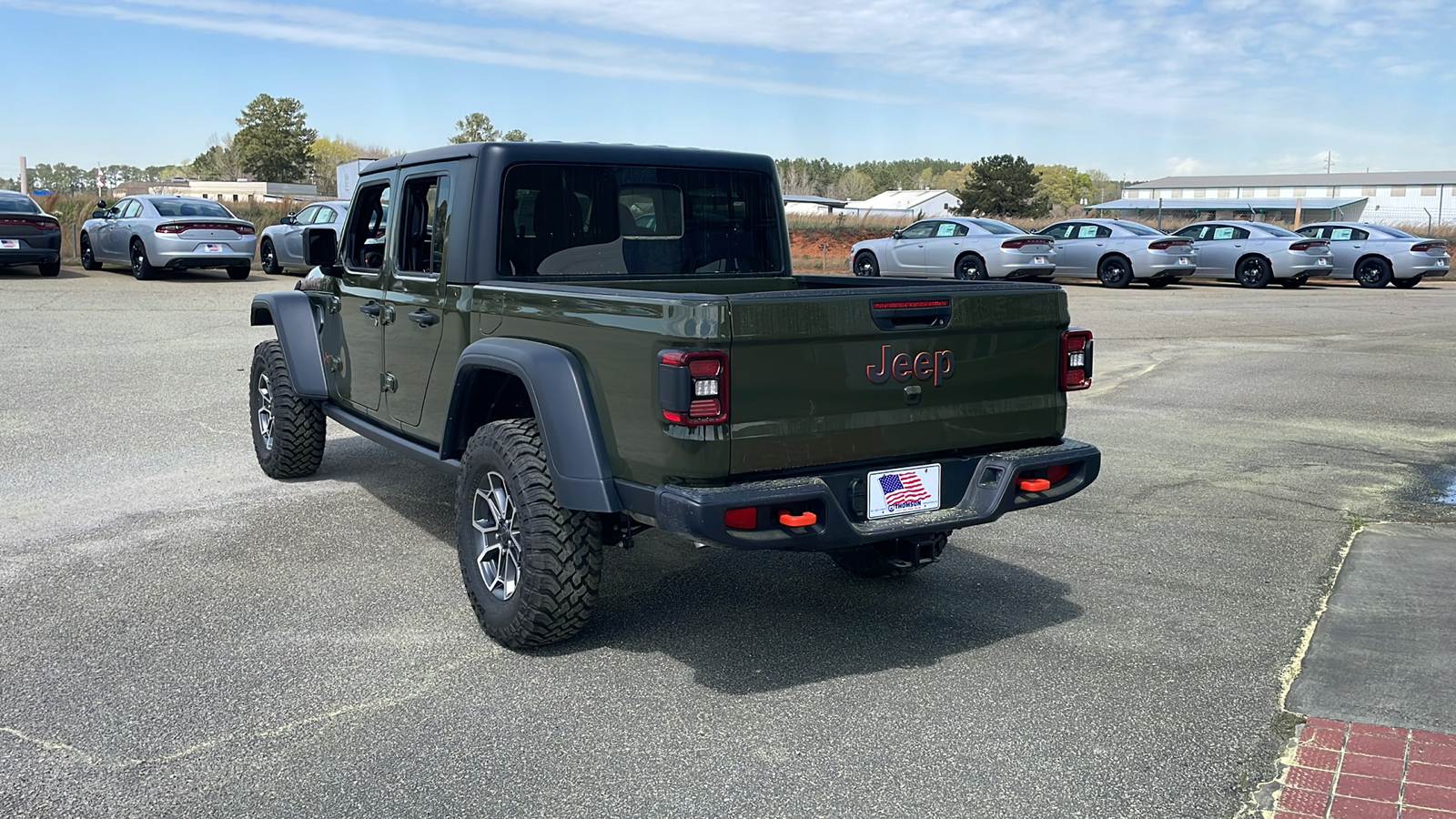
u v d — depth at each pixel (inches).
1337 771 128.6
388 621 175.5
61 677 152.7
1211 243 996.6
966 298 156.7
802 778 127.2
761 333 137.8
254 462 279.9
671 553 213.0
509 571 165.9
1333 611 180.7
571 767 129.4
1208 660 161.5
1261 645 166.7
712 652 164.2
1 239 753.6
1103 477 273.0
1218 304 783.1
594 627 174.4
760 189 211.9
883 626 175.2
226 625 172.6
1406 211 4525.1
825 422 145.8
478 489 169.6
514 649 164.2
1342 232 1030.4
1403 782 125.8
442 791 124.0
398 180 201.6
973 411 160.6
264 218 1336.1
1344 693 149.3
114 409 341.7
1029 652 164.9
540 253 183.2
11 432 307.7
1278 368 465.1
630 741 136.0
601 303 148.4
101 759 130.4
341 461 284.4
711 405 136.0
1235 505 246.5
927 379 154.5
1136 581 196.9
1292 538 222.1
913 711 144.7
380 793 123.5
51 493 248.4
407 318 196.9
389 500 246.7
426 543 215.3
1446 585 191.6
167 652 161.6
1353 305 785.6
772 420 141.4
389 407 209.8
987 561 208.4
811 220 2060.8
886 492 151.9
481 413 184.1
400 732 137.9
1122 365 473.4
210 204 815.1
